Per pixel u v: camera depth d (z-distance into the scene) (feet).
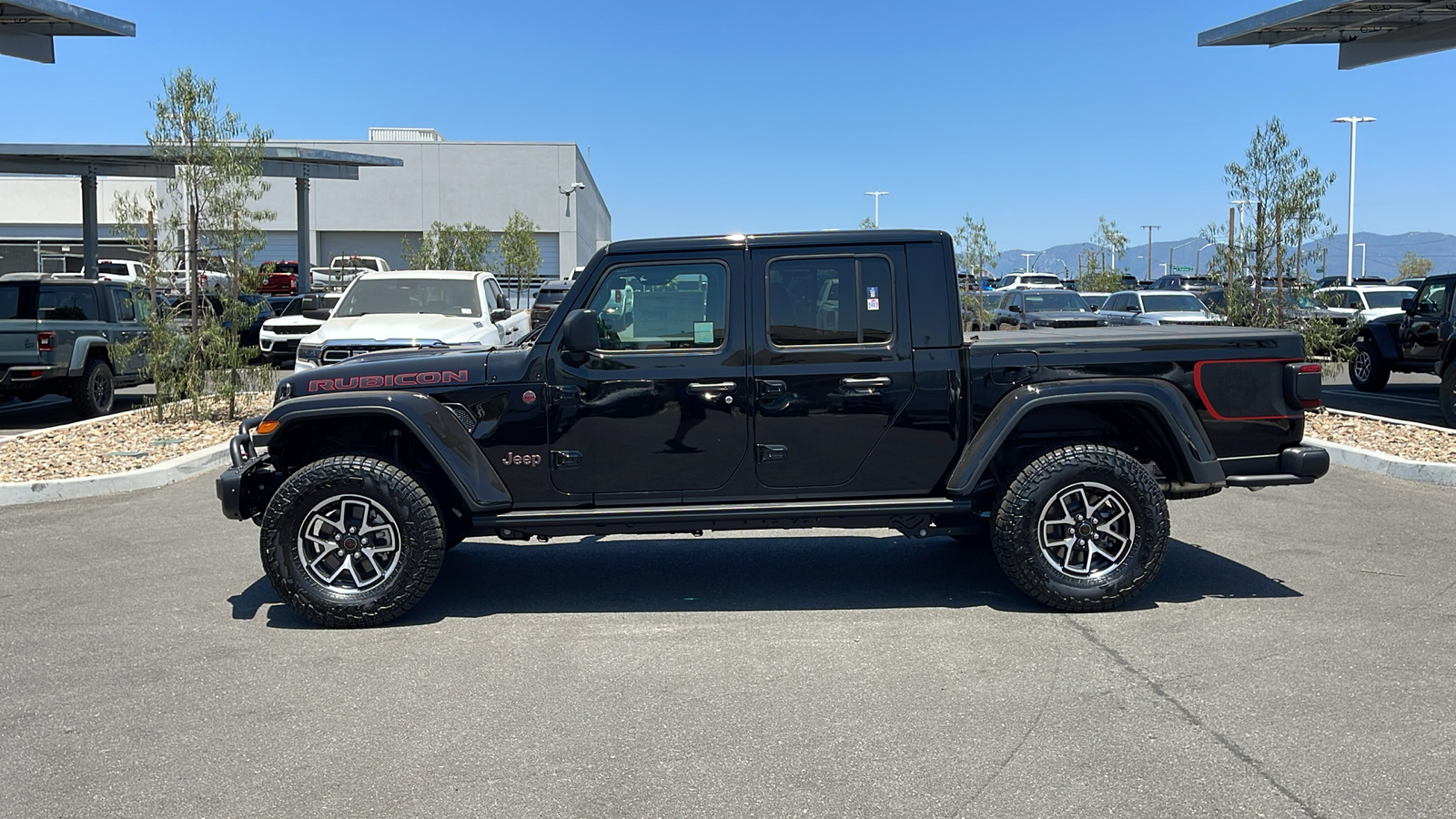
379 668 16.51
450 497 20.16
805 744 13.55
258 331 82.38
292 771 12.92
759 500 19.29
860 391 19.02
